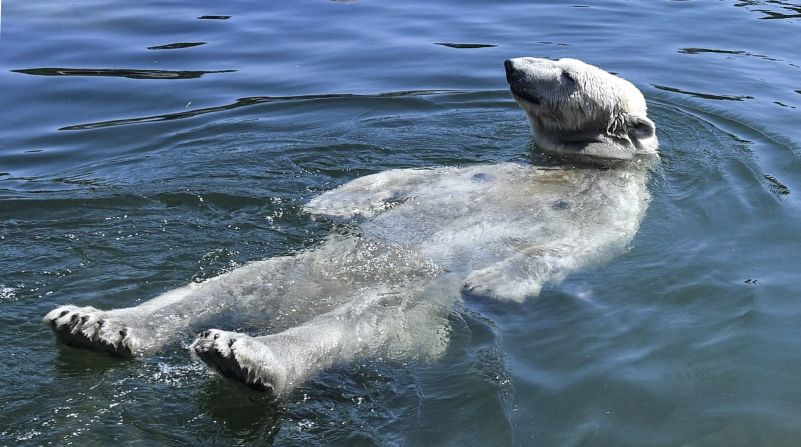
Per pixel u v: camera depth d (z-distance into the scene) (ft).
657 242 21.29
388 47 39.34
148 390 15.39
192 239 21.47
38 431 14.16
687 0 47.44
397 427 14.60
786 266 20.08
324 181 25.26
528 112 27.43
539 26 42.45
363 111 32.07
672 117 30.99
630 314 18.12
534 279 19.57
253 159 26.78
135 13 44.01
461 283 19.47
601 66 36.78
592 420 14.69
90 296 18.67
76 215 22.63
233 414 14.92
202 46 39.11
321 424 14.73
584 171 24.85
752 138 28.84
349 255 19.97
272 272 18.65
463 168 24.39
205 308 17.33
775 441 14.15
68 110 31.65
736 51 38.70
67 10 44.01
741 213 22.79
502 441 14.11
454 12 45.03
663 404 15.11
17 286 18.89
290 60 37.60
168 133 29.63
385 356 16.92
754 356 16.51
